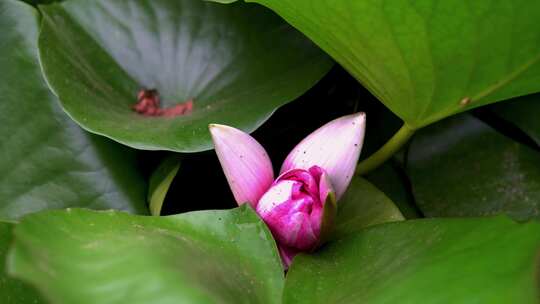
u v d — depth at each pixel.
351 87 0.53
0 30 0.48
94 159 0.47
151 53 0.51
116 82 0.51
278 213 0.42
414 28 0.40
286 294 0.38
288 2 0.41
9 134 0.47
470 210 0.50
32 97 0.47
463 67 0.41
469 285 0.35
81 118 0.45
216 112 0.48
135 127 0.47
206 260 0.38
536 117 0.50
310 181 0.42
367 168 0.49
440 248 0.38
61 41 0.49
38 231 0.37
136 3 0.52
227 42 0.51
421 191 0.50
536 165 0.51
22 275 0.33
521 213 0.49
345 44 0.43
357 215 0.46
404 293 0.36
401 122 0.52
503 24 0.39
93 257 0.36
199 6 0.52
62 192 0.47
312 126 0.52
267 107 0.47
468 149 0.51
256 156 0.43
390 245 0.41
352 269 0.40
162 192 0.46
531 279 0.34
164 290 0.34
